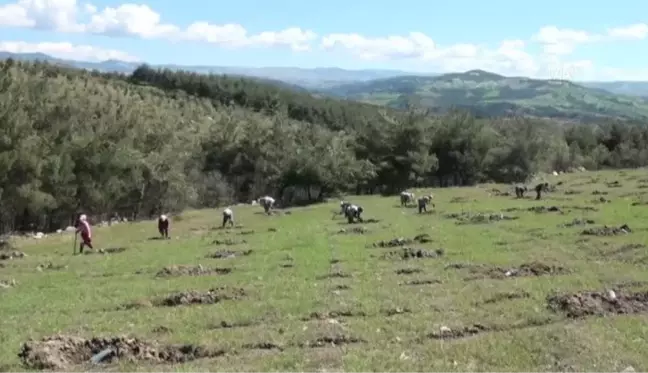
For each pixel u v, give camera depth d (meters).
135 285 33.28
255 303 26.75
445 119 124.88
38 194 80.06
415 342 20.09
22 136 80.56
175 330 22.67
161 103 151.62
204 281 33.53
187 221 77.75
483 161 121.06
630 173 114.62
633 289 25.86
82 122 94.75
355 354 18.41
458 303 25.17
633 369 16.55
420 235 47.19
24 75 102.00
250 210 90.12
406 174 121.12
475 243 43.03
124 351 19.67
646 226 46.66
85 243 52.69
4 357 19.86
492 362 17.42
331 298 27.06
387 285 29.98
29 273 40.94
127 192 93.75
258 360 18.44
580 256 36.06
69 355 19.66
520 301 24.88
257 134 117.19
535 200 75.00
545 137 129.50
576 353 17.91
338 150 115.44
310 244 47.53
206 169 116.25
